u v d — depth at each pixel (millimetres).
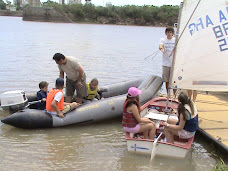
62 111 6086
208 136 5207
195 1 5340
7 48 17406
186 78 5699
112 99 6562
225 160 4879
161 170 4500
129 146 4871
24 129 5977
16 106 6168
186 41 5566
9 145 5230
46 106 6098
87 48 19391
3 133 5770
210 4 5344
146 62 14797
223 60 5508
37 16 61562
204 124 5742
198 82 5645
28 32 30891
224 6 5316
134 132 4945
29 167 4504
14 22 52781
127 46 21969
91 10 67375
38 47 18578
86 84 6766
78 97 6750
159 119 5383
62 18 63312
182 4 5457
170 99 6461
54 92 5969
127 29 49281
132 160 4781
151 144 4691
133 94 4797
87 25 56844
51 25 49438
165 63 7133
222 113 6395
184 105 4656
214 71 5551
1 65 12234
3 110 7035
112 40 26625
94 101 6586
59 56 6062
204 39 5488
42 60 13836
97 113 6273
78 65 6277
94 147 5258
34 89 8836
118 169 4508
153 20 67562
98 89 7785
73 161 4727
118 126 6375
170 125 4820
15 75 10562
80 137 5688
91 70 12109
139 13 67062
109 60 14852
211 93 8117
